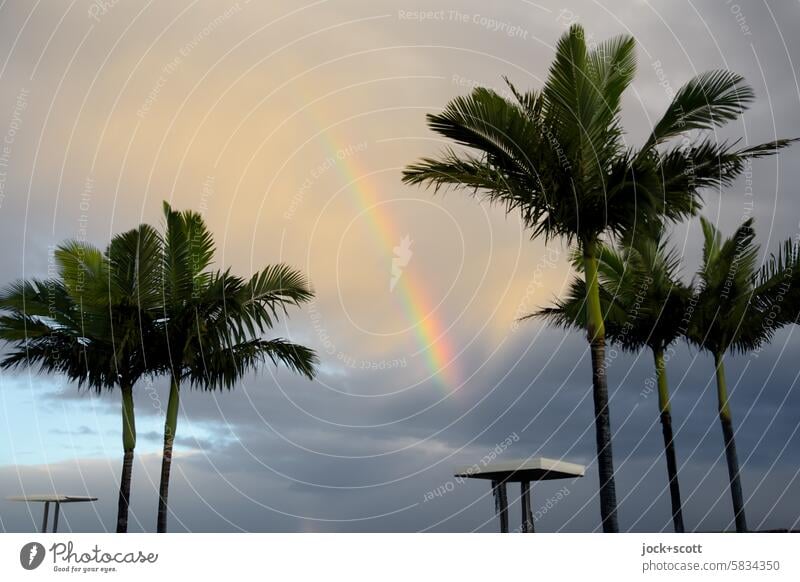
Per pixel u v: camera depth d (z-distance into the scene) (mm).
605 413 13484
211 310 19578
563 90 13805
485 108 13594
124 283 18969
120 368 19375
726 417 21781
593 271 14102
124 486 19062
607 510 13055
